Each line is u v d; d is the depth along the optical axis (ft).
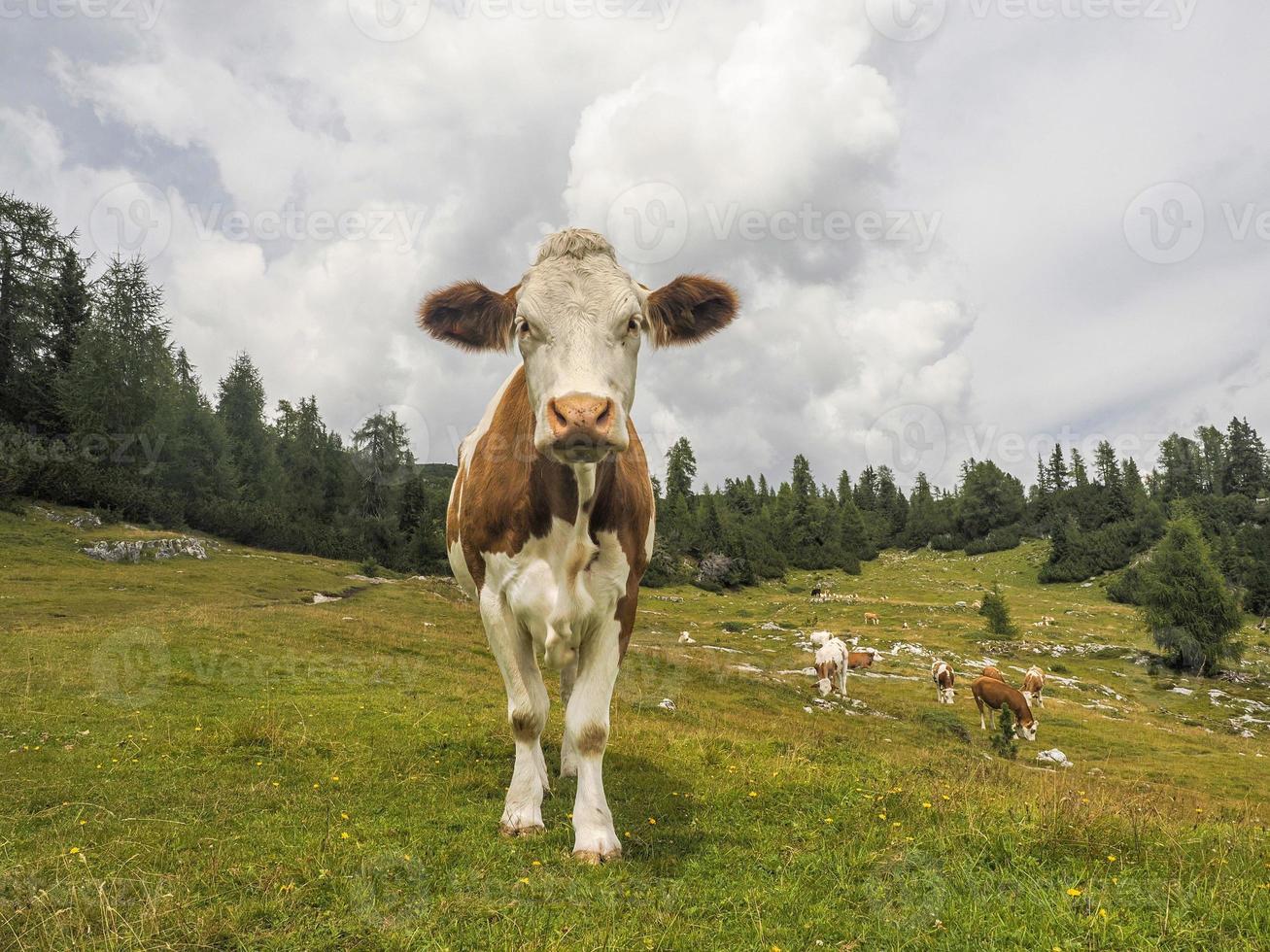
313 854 13.65
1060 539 300.40
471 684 47.98
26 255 188.55
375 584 146.30
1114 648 164.66
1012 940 10.34
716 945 10.27
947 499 398.42
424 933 10.42
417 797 18.35
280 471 228.02
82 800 17.56
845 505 372.99
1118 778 52.90
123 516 164.04
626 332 13.66
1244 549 257.96
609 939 10.12
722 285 15.87
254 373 256.32
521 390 16.80
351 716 30.35
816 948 10.30
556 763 21.95
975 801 17.79
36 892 11.65
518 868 13.08
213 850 13.97
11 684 34.63
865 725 63.67
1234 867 13.28
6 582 97.50
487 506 15.88
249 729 24.73
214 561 144.87
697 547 278.26
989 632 171.22
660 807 17.95
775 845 14.87
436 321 15.74
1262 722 111.86
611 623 15.30
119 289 197.57
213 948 10.07
